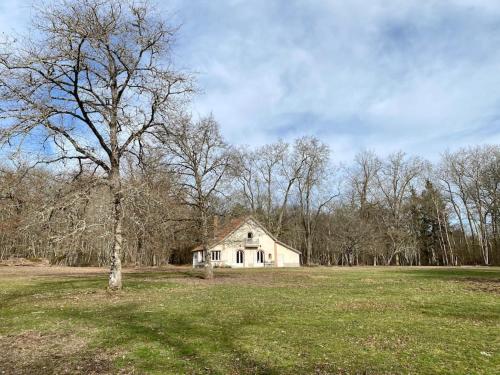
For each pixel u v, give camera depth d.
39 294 19.64
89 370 7.74
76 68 17.80
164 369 7.74
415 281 27.59
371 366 7.96
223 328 11.27
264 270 48.06
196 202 31.31
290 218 75.81
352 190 74.19
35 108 16.88
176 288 22.97
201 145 31.17
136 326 11.47
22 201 17.22
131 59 19.02
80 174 19.00
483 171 63.38
